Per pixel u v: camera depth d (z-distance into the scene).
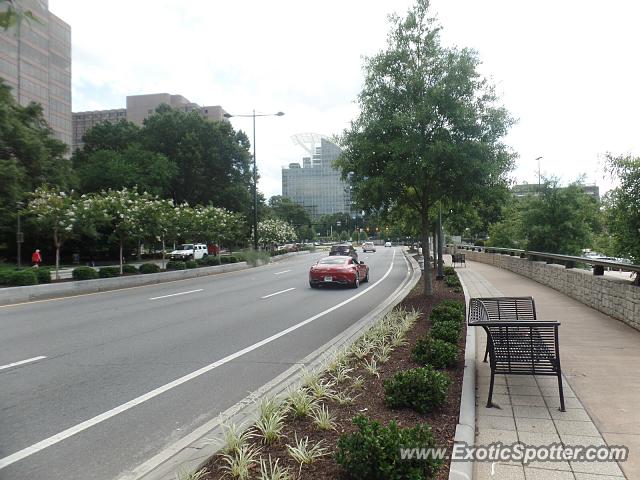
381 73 12.27
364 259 44.19
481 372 6.17
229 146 55.59
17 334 9.61
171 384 6.24
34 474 3.84
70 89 107.31
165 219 25.31
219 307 13.55
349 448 3.31
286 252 54.97
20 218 32.28
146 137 53.94
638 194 8.81
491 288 16.11
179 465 3.77
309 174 140.25
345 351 7.11
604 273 11.81
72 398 5.70
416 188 12.72
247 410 5.14
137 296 16.52
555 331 4.87
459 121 11.27
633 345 7.31
